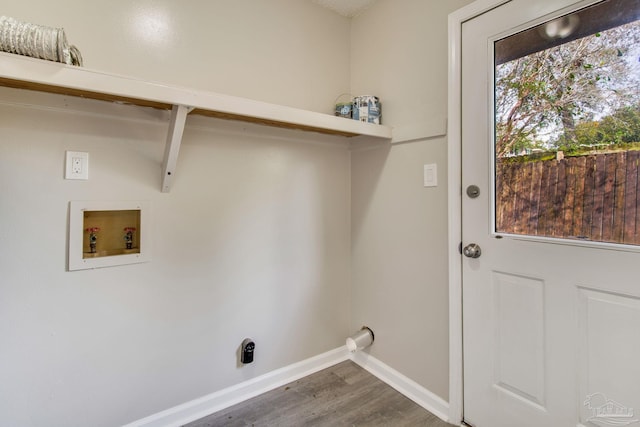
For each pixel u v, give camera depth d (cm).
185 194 152
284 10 183
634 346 103
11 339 117
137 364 143
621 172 105
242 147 169
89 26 128
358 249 209
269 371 182
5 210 115
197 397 159
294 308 192
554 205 121
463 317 149
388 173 186
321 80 199
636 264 102
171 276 150
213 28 158
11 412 118
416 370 172
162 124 145
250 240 173
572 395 117
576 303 116
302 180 192
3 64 89
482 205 141
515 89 130
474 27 142
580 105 114
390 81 184
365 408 165
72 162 125
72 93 117
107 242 136
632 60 102
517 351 132
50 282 123
